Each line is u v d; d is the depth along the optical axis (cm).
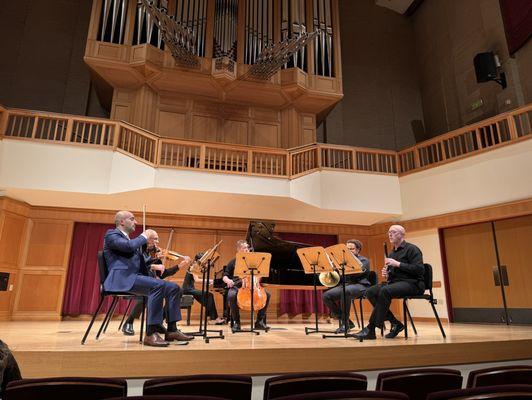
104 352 298
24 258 851
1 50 952
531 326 704
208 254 452
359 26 1234
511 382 183
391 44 1237
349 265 435
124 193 747
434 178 882
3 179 685
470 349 372
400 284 430
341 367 331
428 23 1188
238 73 944
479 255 842
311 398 119
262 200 817
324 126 1135
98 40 893
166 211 917
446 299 873
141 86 936
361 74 1194
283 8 1005
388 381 176
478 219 811
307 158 878
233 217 976
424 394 179
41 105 950
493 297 812
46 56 980
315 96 991
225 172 779
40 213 880
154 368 301
